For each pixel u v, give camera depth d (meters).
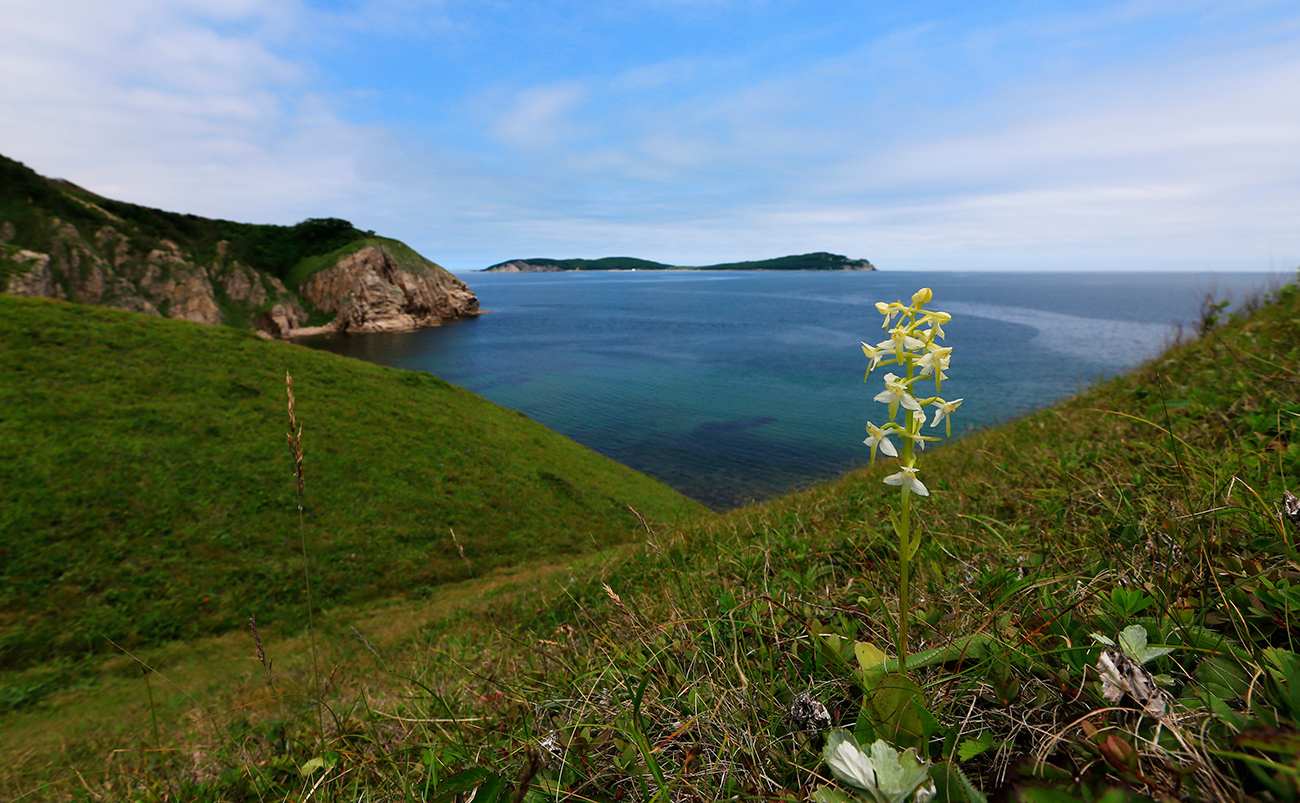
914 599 2.62
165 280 118.75
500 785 1.84
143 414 26.55
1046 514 3.40
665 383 84.12
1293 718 1.18
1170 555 2.04
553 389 80.75
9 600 16.25
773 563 4.42
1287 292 8.14
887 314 1.50
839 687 1.91
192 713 8.46
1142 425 5.12
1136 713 1.38
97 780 4.54
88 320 32.81
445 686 4.48
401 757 3.04
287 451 27.34
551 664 3.79
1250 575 1.74
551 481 32.28
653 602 4.40
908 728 1.49
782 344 122.50
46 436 23.23
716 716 2.05
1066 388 63.06
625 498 33.31
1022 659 1.72
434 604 19.56
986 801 1.23
